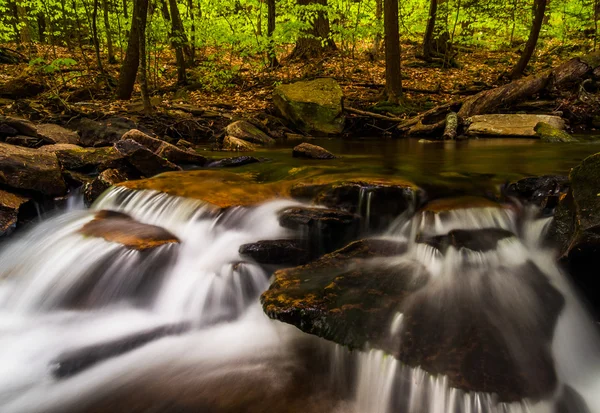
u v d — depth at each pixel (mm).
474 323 2832
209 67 14156
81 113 9734
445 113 10969
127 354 3205
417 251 3787
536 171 5434
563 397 2441
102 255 4098
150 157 6328
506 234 3867
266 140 10055
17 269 4371
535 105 10750
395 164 6352
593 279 3029
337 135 10992
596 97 10523
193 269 4027
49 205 5664
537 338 2740
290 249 3959
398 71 12102
